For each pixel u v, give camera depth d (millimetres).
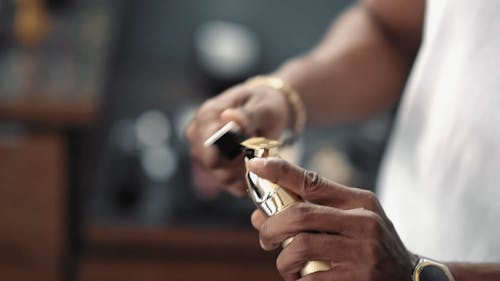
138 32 3859
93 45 3219
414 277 1135
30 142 2693
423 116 1452
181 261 2635
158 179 2738
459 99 1361
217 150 1374
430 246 1426
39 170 2705
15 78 2904
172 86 3488
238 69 3410
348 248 1087
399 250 1118
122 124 3076
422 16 1615
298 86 1630
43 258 2719
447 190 1388
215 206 2670
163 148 2828
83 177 2748
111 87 3166
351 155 2783
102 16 3500
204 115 1445
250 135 1408
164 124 2971
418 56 1553
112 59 3246
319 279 1094
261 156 1165
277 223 1105
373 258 1082
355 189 1134
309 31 3914
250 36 3750
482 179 1335
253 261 2637
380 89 1692
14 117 2693
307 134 2850
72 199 2715
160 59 3826
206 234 2615
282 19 3906
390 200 1526
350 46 1691
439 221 1405
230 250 2631
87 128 2697
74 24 3412
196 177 2691
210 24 3859
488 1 1325
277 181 1119
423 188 1439
